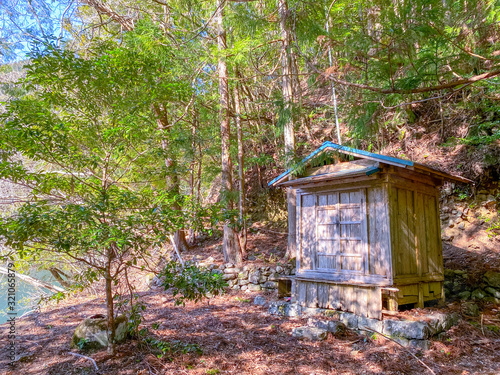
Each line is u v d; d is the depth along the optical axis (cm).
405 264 606
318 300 668
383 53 382
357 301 598
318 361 468
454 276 781
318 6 498
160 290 951
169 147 610
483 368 446
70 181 480
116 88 480
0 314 1084
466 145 977
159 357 457
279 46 1014
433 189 721
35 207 396
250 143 1499
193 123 1130
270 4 919
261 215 1320
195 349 477
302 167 723
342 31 458
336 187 670
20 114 419
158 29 940
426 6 346
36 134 404
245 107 1338
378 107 420
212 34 1161
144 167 543
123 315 514
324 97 1213
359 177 614
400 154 1088
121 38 1006
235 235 1017
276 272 895
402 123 1077
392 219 593
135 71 477
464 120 993
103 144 480
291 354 493
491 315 641
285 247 1073
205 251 1159
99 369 427
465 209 928
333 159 720
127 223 411
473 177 926
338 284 633
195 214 475
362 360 472
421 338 495
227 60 941
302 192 736
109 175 495
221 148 1103
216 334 568
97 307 776
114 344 469
